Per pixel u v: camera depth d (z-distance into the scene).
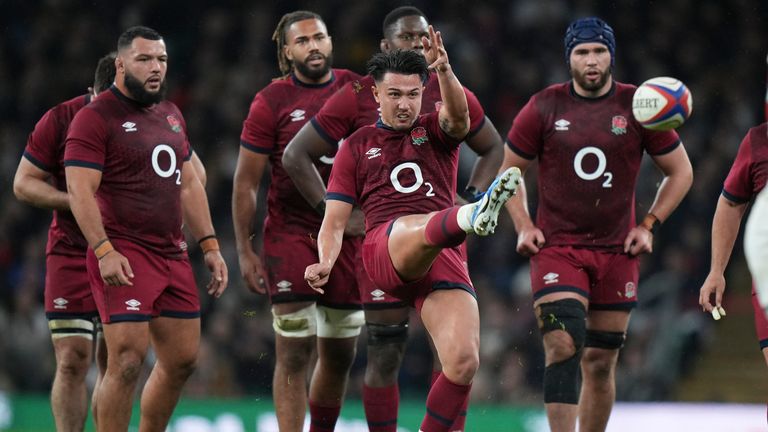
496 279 53.91
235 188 29.48
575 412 26.50
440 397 22.36
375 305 26.89
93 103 25.91
